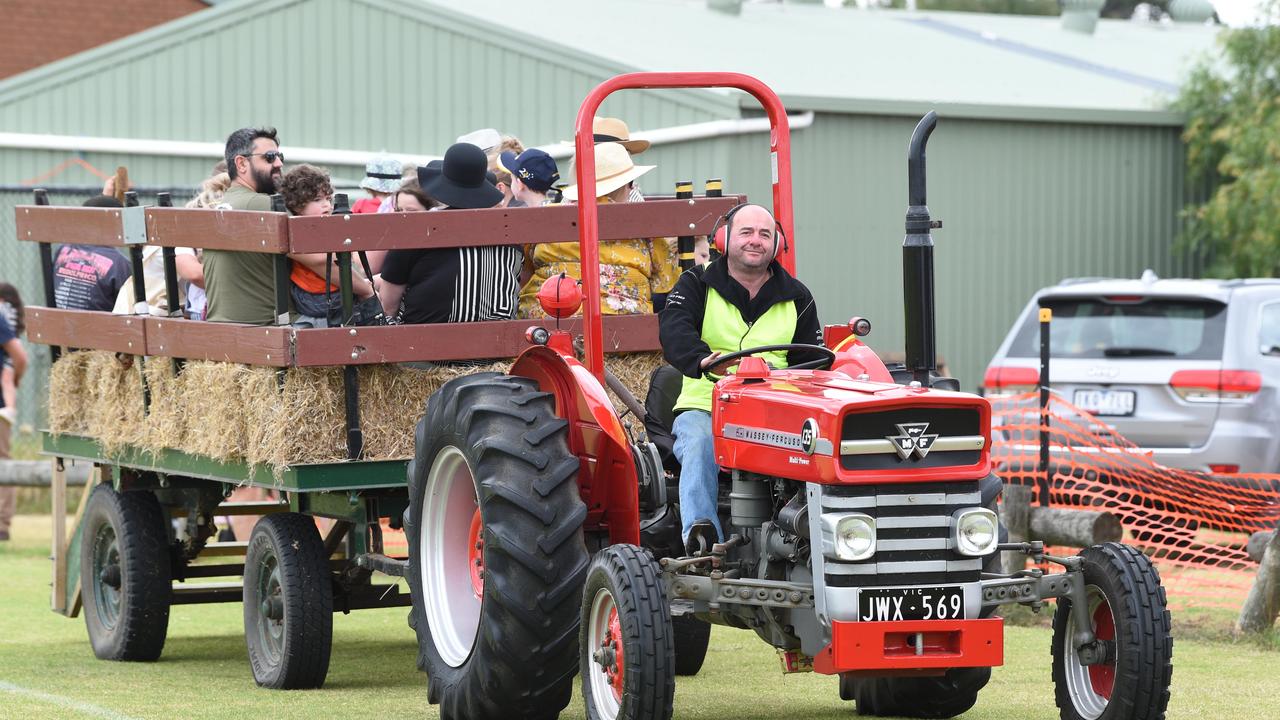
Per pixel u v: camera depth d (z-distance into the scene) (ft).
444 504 78.02
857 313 227.40
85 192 187.32
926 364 67.72
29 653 105.09
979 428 64.90
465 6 251.60
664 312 73.51
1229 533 147.23
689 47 242.17
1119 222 253.03
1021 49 298.35
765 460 66.85
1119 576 64.90
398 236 83.71
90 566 104.47
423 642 77.51
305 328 81.30
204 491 99.45
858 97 222.28
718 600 65.92
